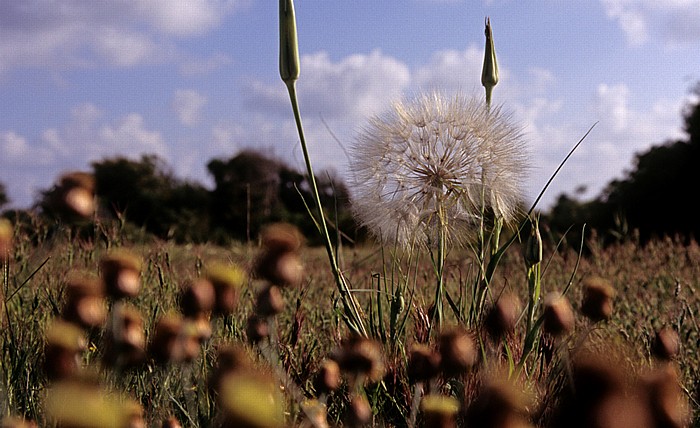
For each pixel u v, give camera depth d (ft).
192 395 7.50
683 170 78.54
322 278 18.74
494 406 4.14
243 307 11.35
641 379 4.20
